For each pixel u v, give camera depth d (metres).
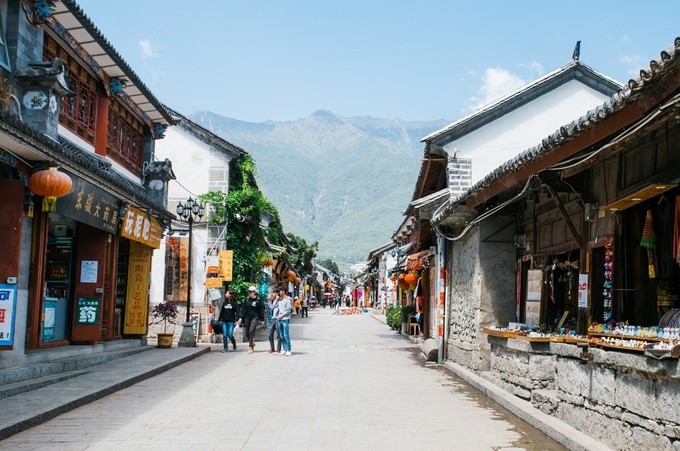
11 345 9.52
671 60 4.98
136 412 8.98
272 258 31.67
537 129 19.31
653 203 7.65
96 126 14.70
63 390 10.01
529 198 10.91
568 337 8.49
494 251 13.13
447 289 16.58
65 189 10.16
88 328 13.98
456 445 7.24
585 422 7.26
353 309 62.84
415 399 10.52
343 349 20.75
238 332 23.31
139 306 17.62
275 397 10.55
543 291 11.13
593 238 8.98
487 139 19.28
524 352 9.64
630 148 7.98
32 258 11.58
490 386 11.06
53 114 11.16
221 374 13.66
